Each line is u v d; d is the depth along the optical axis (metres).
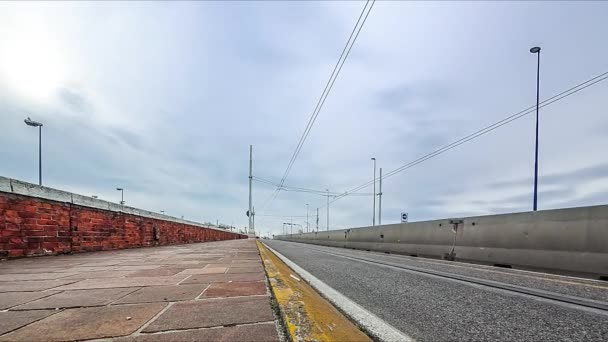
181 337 1.60
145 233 10.71
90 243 7.37
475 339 2.23
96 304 2.25
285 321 1.90
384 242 14.19
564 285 4.59
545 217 6.54
